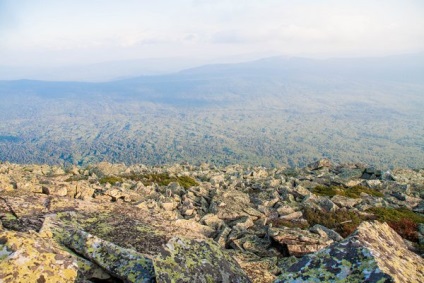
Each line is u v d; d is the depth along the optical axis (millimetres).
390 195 35250
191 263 10453
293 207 27391
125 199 25641
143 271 10375
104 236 14273
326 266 8758
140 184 31953
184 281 9812
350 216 25969
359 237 9398
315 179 41094
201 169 55656
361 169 47281
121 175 42250
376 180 39812
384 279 7852
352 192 35844
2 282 8164
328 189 36375
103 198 24375
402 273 8453
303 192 32125
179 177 40906
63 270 9383
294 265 9219
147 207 24281
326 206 28172
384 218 25797
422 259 10156
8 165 45031
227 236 20812
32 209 16031
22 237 9547
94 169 44031
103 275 10328
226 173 49000
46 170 43469
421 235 22781
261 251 19016
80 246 11016
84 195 23078
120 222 16203
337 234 21438
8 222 14078
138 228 15672
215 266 10797
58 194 21750
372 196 33812
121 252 10953
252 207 27766
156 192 30562
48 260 9297
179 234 16156
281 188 33531
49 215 15305
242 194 31359
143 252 13352
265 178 42688
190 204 27047
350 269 8438
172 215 23031
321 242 19094
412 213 28031
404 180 41969
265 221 24250
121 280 10430
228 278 10695
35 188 21344
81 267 10008
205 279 10164
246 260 17016
